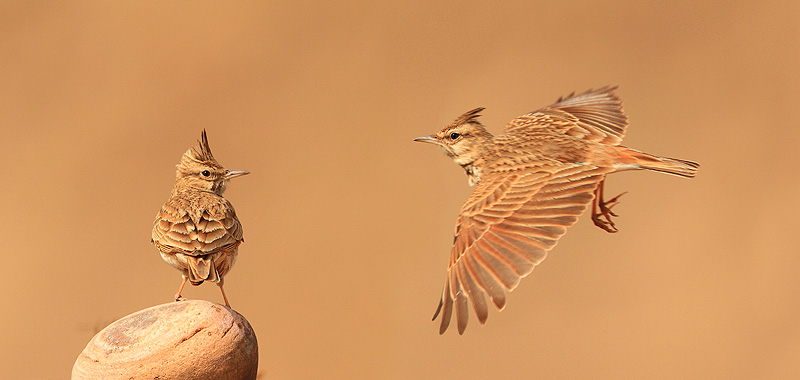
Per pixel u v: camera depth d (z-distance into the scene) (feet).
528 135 27.27
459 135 28.09
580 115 28.55
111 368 22.76
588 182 23.65
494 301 20.93
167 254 28.35
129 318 23.71
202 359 23.02
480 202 23.40
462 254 21.98
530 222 22.34
